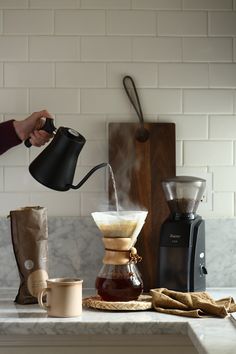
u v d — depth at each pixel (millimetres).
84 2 3307
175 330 2479
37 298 2838
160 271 2930
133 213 2850
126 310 2676
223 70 3316
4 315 2621
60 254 3254
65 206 3279
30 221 2834
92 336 2752
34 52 3293
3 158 3268
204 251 3006
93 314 2639
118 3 3312
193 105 3316
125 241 2736
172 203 2971
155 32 3318
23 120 3158
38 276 2842
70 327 2492
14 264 3242
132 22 3314
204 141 3316
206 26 3312
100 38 3307
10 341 2748
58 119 3293
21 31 3293
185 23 3324
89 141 3289
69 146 2695
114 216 2723
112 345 2756
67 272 3254
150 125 3266
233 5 3314
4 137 3143
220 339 2172
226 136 3312
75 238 3258
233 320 2469
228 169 3322
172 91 3316
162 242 2930
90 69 3299
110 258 2754
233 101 3320
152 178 3258
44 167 2711
